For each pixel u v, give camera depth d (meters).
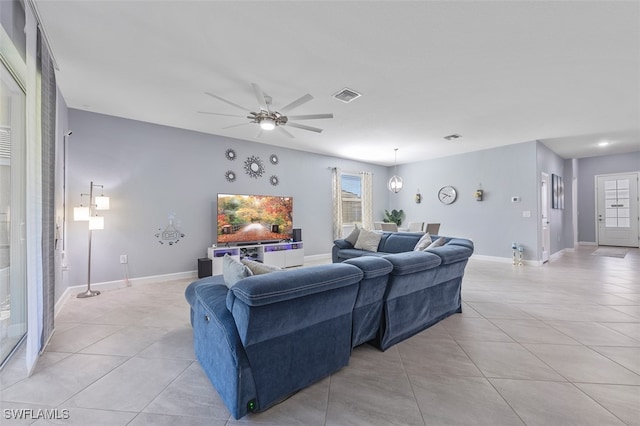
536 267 5.56
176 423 1.52
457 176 6.95
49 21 2.12
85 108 3.88
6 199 2.34
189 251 4.90
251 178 5.64
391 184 6.36
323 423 1.52
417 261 2.37
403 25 2.20
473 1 1.96
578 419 1.53
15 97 2.38
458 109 3.93
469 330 2.70
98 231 4.09
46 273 2.35
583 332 2.62
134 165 4.37
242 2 1.96
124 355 2.24
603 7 2.01
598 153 7.21
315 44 2.44
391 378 1.93
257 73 2.91
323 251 6.89
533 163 5.73
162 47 2.47
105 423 1.52
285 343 1.68
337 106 3.79
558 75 2.98
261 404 1.59
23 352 2.27
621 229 7.72
